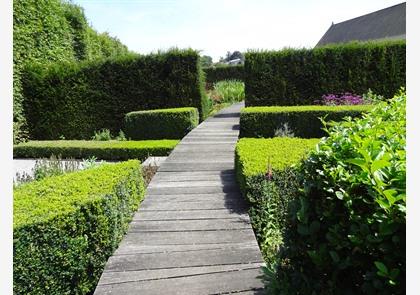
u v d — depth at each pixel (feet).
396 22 73.26
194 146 20.72
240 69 71.20
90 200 8.18
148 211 11.80
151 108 33.81
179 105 33.53
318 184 4.77
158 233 10.27
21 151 27.09
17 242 6.55
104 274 8.20
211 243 9.64
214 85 62.90
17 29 30.76
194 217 11.29
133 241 9.83
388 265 3.72
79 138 34.19
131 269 8.41
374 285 3.73
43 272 6.95
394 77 31.89
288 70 32.94
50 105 33.63
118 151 24.80
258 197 11.09
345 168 4.74
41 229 6.92
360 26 88.58
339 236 4.35
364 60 31.89
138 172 12.21
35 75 32.81
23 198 8.29
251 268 8.42
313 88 32.89
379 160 3.94
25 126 32.99
